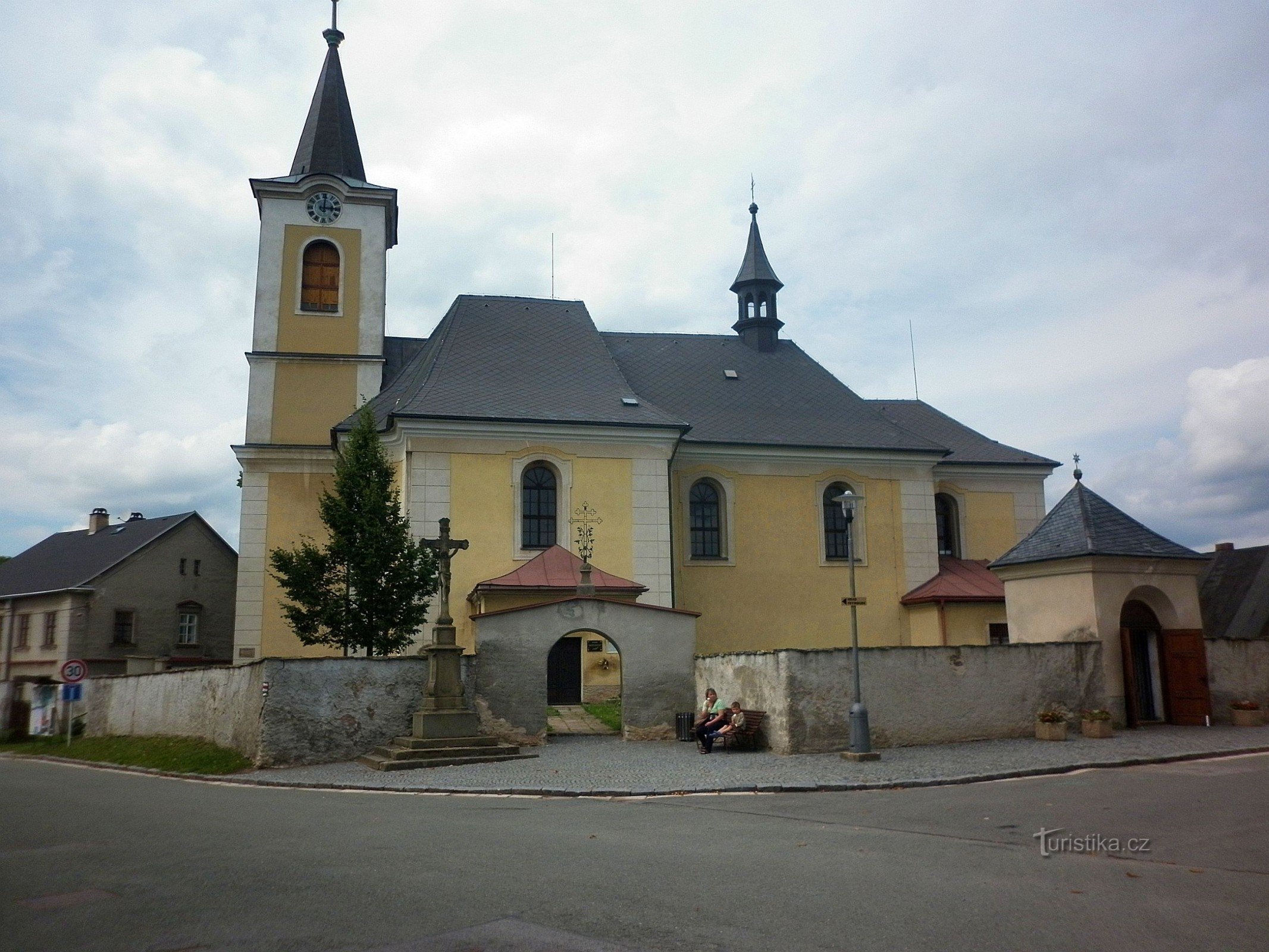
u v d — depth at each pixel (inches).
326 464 1392.7
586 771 704.4
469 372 1309.1
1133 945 269.9
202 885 340.2
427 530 1195.3
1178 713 934.4
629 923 286.5
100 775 879.1
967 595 1382.9
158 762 906.7
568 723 1011.3
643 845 414.3
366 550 1039.0
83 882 352.8
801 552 1419.8
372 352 1439.5
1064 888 332.8
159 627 2054.6
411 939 271.1
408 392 1290.6
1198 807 508.1
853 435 1486.2
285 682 807.1
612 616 911.0
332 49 1592.0
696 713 913.5
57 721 1378.0
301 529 1373.0
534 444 1247.5
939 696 830.5
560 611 897.5
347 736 818.8
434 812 531.8
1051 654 880.9
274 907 307.7
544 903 310.5
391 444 1250.0
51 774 900.6
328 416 1418.6
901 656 821.9
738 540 1402.6
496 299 1472.7
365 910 302.7
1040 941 272.7
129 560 2017.7
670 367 1569.9
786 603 1401.3
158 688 1075.9
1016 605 991.6
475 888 330.0
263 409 1405.0
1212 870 363.9
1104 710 862.5
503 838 434.6
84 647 1937.7
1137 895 323.9
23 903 322.3
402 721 837.8
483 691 867.4
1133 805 519.2
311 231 1456.7
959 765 698.2
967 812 504.7
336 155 1515.7
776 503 1425.9
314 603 1044.5
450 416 1211.2
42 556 2256.4
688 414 1460.4
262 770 785.6
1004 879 346.9
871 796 586.9
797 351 1674.5
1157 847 407.2
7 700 1513.3
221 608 2174.0
